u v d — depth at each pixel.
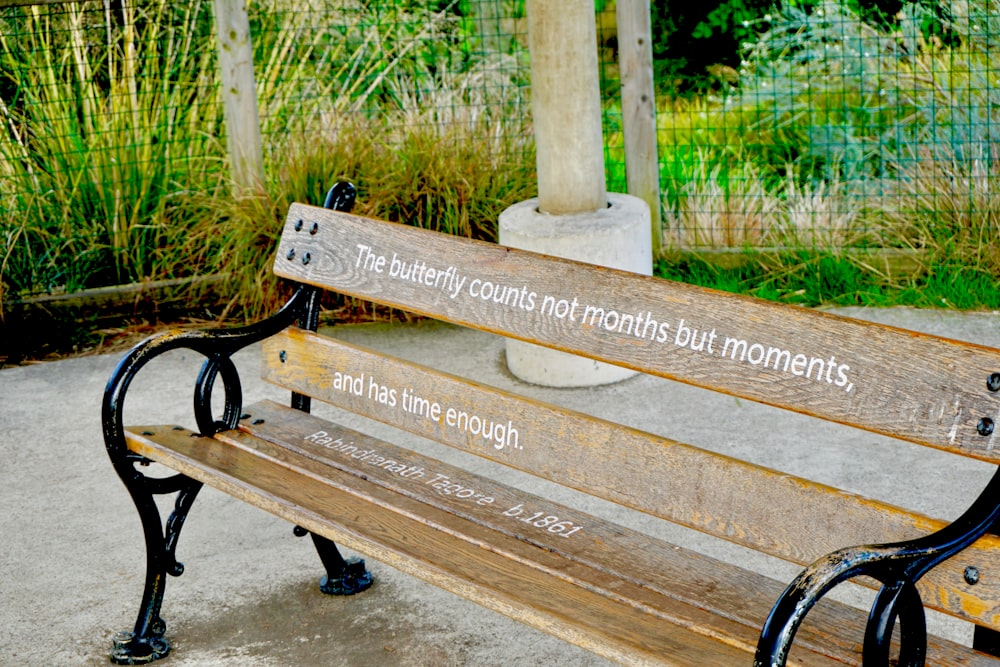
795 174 6.75
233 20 5.66
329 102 6.53
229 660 3.05
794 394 2.35
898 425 2.21
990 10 6.32
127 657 3.06
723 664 2.11
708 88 8.61
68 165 6.19
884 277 5.63
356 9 7.11
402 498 2.81
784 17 7.89
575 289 2.70
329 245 3.24
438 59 7.41
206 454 3.05
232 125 5.82
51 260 6.04
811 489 2.32
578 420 2.68
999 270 5.54
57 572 3.57
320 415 4.71
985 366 2.12
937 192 5.86
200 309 5.94
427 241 3.01
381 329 5.59
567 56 4.65
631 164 5.80
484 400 2.85
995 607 2.08
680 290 2.53
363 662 3.01
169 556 3.09
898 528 2.20
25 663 3.09
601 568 2.46
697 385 2.50
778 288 5.73
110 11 6.73
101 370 5.31
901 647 2.03
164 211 6.14
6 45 6.50
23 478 4.25
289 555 3.60
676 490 2.52
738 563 3.46
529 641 3.08
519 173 5.86
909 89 6.66
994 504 2.08
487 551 2.56
